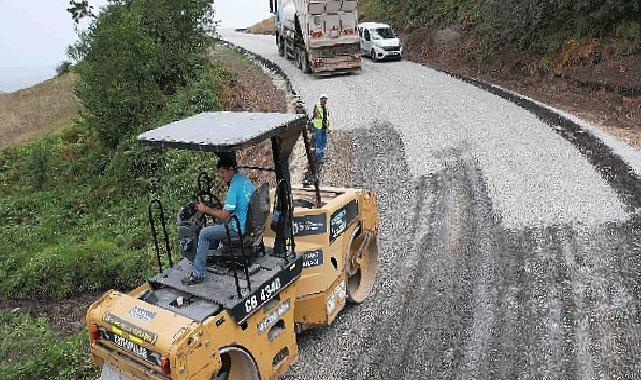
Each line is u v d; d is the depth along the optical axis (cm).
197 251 639
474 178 1348
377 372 710
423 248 1034
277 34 3422
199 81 1953
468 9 2914
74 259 1150
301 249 759
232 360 637
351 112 1997
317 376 711
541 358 714
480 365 710
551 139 1570
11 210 1609
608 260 936
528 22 2334
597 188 1226
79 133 2023
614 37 2033
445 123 1797
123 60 1739
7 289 1136
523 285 883
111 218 1410
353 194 863
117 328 579
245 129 623
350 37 2611
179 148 593
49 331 945
